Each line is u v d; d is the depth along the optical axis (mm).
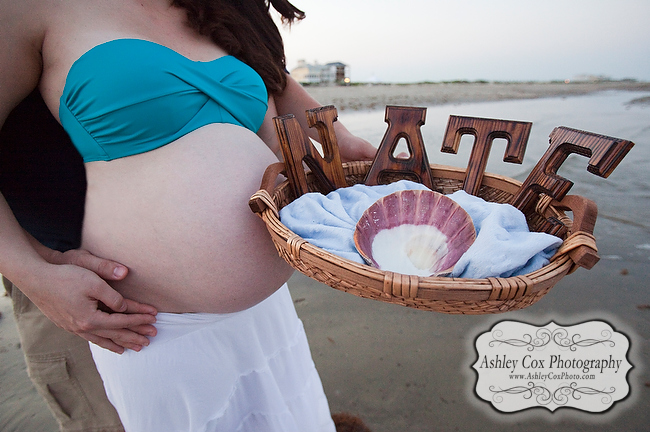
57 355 1054
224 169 827
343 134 1258
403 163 1115
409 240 868
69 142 776
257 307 1064
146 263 795
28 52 717
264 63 1075
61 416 1134
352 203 970
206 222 792
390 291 563
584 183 3637
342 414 1483
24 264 713
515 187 985
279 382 1170
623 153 744
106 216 781
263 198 728
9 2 672
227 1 1025
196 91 829
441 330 1932
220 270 824
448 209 868
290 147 922
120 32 789
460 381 1641
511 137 997
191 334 897
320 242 770
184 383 902
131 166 769
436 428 1441
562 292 2197
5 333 1897
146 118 746
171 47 885
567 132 871
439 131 5160
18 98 738
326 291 2215
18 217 817
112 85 711
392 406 1521
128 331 801
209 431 972
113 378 888
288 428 1111
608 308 2072
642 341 1843
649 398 1554
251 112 973
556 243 683
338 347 1806
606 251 2588
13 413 1494
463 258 693
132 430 927
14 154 765
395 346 1819
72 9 743
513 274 666
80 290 724
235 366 1006
